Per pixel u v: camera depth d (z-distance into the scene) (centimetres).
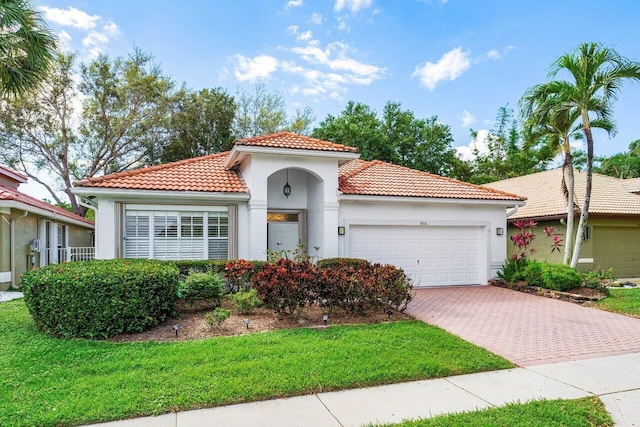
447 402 497
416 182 1563
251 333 773
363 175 1565
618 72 1252
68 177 2978
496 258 1546
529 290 1334
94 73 2889
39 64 1070
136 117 2944
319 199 1362
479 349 700
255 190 1265
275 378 546
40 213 1550
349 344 693
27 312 930
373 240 1416
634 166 3581
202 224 1283
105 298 734
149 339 735
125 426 432
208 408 475
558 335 813
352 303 908
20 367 589
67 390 510
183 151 3098
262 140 1301
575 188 2003
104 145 2991
